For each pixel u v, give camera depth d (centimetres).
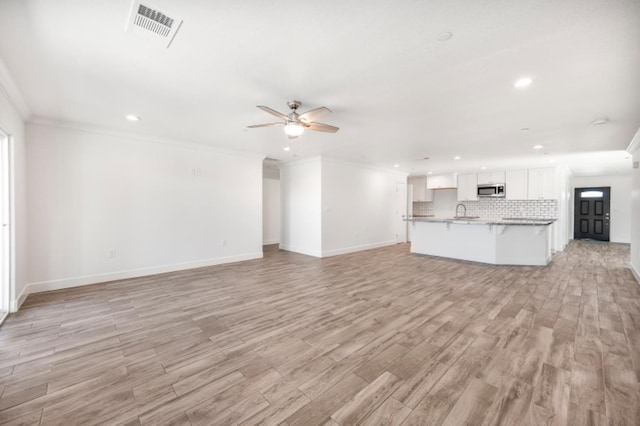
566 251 695
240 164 563
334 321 275
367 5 155
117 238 422
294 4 155
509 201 798
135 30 179
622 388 173
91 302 327
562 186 710
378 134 420
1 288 290
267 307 313
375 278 437
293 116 298
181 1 153
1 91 254
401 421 148
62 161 377
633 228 468
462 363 202
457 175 867
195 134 433
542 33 178
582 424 144
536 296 349
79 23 172
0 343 230
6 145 289
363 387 175
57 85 261
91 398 165
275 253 668
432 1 151
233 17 166
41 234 363
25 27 175
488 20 166
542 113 322
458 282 413
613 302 328
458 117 339
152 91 273
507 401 162
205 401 163
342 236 671
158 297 346
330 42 192
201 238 513
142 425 146
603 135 409
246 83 254
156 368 196
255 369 195
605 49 194
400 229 857
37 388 174
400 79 244
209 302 329
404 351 219
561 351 217
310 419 150
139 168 440
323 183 627
